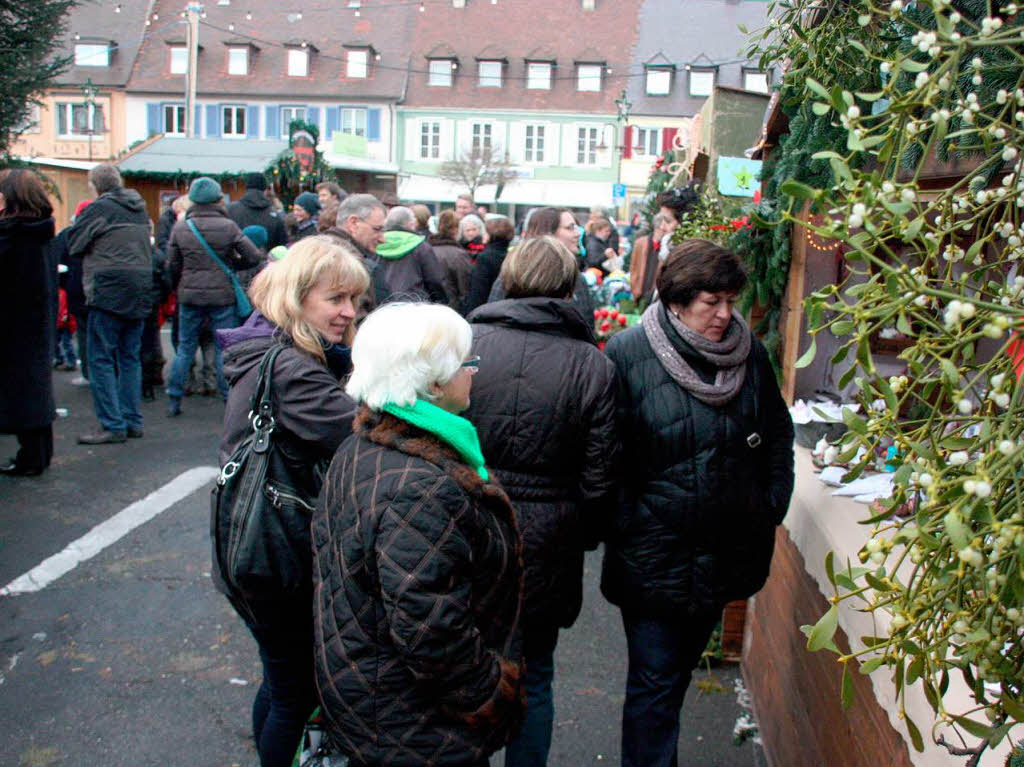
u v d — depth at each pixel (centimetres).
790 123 301
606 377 269
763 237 382
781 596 328
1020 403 129
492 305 279
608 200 4816
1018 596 115
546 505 271
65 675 376
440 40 4950
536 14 4972
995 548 121
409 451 191
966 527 117
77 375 965
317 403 246
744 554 274
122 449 694
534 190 4853
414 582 181
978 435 136
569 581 278
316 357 257
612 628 443
